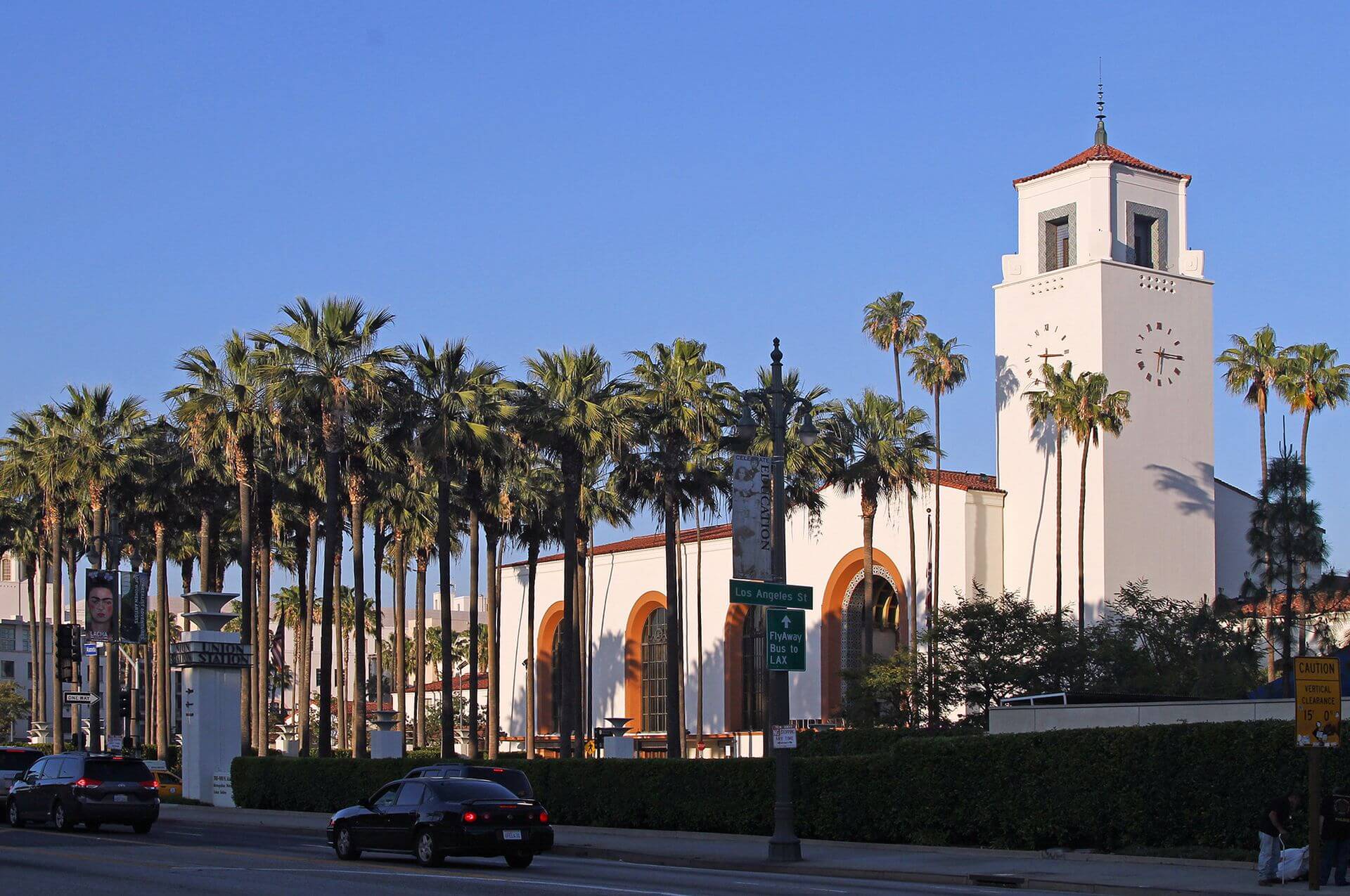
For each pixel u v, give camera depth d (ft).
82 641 230.27
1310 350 229.25
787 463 197.36
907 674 177.58
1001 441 242.37
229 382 195.21
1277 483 175.42
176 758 235.81
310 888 73.36
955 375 252.83
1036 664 172.55
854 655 251.39
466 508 241.35
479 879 79.82
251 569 195.93
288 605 376.48
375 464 205.16
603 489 242.78
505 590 336.49
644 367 184.96
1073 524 230.07
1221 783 92.94
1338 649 152.76
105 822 118.21
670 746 181.88
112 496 239.09
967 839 108.27
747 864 97.66
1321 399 226.99
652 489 190.08
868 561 212.02
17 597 454.40
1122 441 230.27
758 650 270.67
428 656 428.97
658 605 291.99
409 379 181.98
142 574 188.75
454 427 177.68
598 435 175.63
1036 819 102.53
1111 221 236.63
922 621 237.86
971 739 108.06
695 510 195.72
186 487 234.17
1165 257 240.73
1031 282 240.53
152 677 369.30
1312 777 75.10
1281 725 90.53
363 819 95.09
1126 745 98.22
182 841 112.37
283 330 181.37
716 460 194.59
